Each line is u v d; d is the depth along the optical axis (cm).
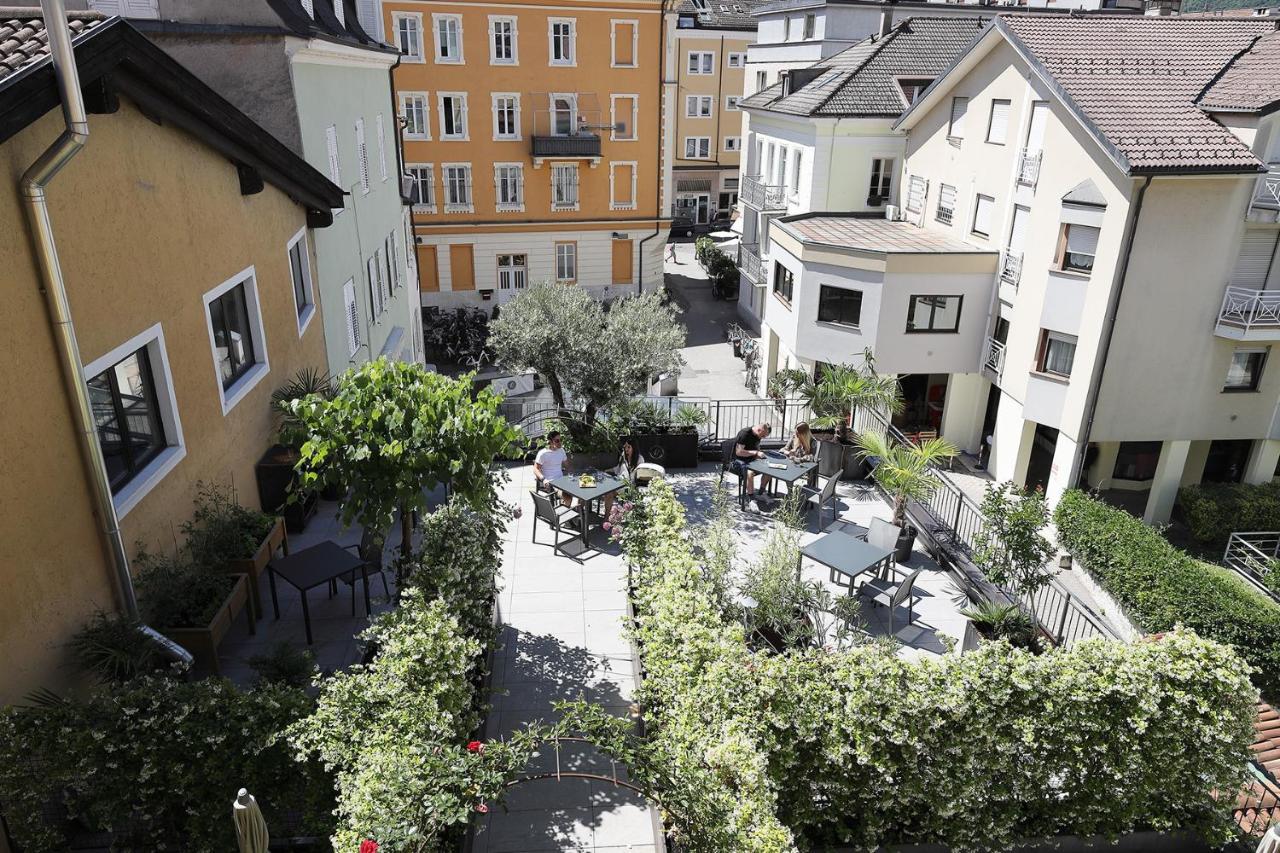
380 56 1717
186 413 842
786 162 3030
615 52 3328
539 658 897
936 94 2350
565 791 713
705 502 1339
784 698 661
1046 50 1895
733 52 5106
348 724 573
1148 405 1845
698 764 582
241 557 838
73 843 611
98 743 561
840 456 1445
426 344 3195
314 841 616
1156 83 1814
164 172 803
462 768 520
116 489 733
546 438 1404
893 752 679
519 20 3195
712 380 2900
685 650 686
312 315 1312
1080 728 699
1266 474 1995
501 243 3516
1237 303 1738
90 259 674
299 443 934
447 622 666
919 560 1195
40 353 607
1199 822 743
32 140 596
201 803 588
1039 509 1025
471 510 856
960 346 2172
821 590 945
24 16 652
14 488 579
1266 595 1557
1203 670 716
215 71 1155
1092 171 1753
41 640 608
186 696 587
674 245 5222
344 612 899
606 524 1182
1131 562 1428
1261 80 1686
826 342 2230
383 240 1938
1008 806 713
